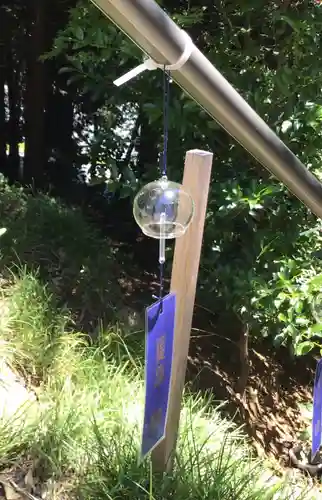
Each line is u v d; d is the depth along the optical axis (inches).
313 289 93.8
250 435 111.3
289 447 113.6
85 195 185.6
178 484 69.2
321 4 97.3
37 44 177.6
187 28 103.6
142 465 69.6
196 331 133.0
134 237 168.1
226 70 99.7
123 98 109.5
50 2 175.2
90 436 76.7
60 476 69.6
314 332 96.7
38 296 106.1
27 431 73.7
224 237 104.1
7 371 88.3
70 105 190.9
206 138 105.9
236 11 100.7
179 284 60.4
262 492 74.9
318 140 97.3
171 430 67.4
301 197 59.7
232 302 104.7
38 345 95.2
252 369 131.1
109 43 99.3
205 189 56.9
